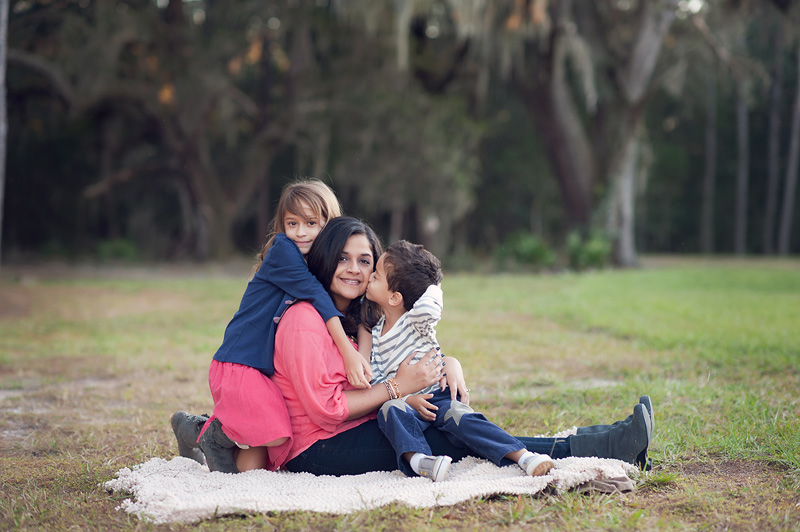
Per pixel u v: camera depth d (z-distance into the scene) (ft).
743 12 68.54
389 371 10.58
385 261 10.60
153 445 12.63
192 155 76.38
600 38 69.92
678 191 142.61
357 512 8.71
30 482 10.53
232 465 10.53
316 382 9.87
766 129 134.51
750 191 139.54
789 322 27.73
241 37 72.23
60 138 92.73
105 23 65.00
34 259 83.56
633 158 73.77
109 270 70.23
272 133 76.33
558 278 57.36
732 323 27.48
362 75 73.26
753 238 140.46
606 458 10.14
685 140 140.77
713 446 11.55
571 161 72.79
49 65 65.77
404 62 60.39
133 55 72.23
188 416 10.98
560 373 19.02
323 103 71.61
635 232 148.46
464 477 9.80
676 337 24.06
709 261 96.89
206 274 65.92
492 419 14.02
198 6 74.08
